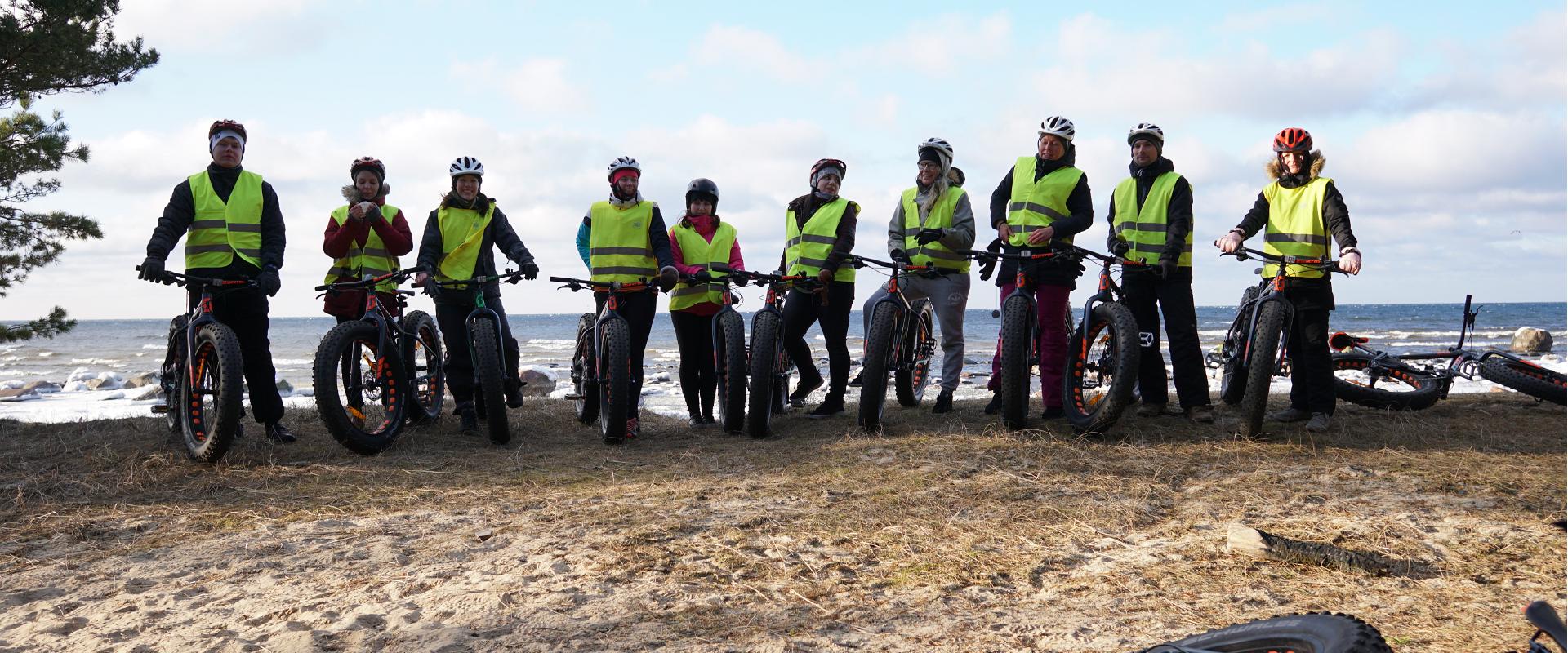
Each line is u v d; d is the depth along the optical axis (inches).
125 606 124.9
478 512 171.6
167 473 206.7
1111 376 238.5
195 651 109.4
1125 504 171.0
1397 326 2289.6
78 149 434.6
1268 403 300.5
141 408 604.4
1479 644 105.7
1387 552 142.3
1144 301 253.6
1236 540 143.0
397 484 197.3
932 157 270.4
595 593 127.0
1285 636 85.7
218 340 215.3
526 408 329.4
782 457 221.1
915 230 280.2
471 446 250.2
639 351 265.1
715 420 303.0
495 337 250.5
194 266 234.8
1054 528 157.9
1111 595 125.5
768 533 155.5
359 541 153.3
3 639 114.7
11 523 169.0
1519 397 294.8
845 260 262.4
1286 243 240.2
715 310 275.3
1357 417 260.2
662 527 157.1
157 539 157.5
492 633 113.7
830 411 287.9
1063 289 252.2
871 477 194.9
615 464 220.7
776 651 108.0
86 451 234.7
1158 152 247.4
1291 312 231.5
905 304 261.7
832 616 119.0
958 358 286.0
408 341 267.7
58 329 438.6
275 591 130.2
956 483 187.0
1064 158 252.4
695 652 107.9
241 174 240.5
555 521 164.1
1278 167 244.7
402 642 111.4
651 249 265.4
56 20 417.1
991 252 246.7
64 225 438.0
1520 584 127.9
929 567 137.8
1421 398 278.1
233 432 214.4
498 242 272.1
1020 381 235.0
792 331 291.3
